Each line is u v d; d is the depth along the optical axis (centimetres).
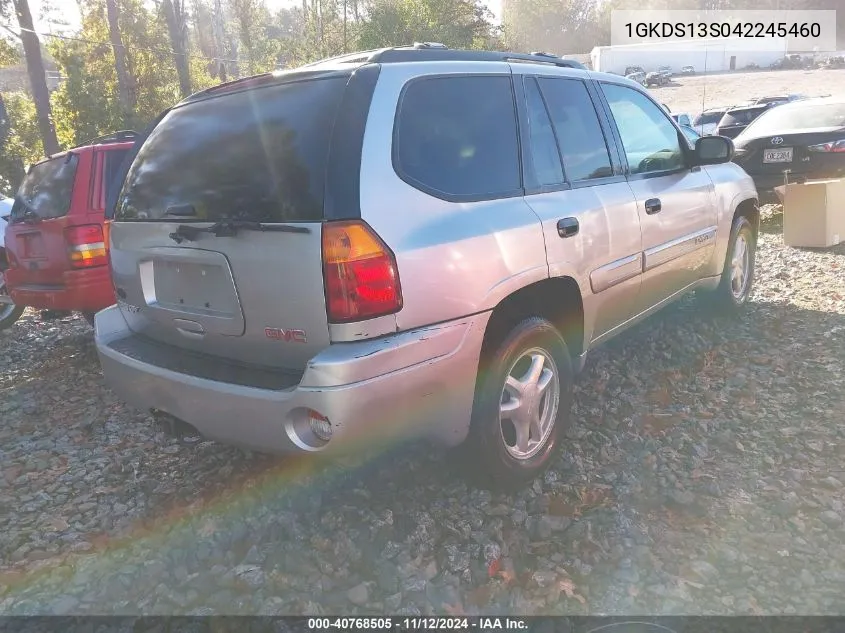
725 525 305
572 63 412
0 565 312
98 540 326
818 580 271
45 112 2098
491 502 330
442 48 334
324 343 264
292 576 286
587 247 357
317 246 257
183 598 278
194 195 302
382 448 292
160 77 2767
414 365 271
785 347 498
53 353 654
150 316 333
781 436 375
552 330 341
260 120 296
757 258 775
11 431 468
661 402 424
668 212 438
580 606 264
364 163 268
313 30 3978
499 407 315
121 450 421
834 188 790
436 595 272
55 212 562
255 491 352
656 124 464
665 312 584
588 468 356
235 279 283
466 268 288
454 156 304
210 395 285
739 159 966
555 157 359
